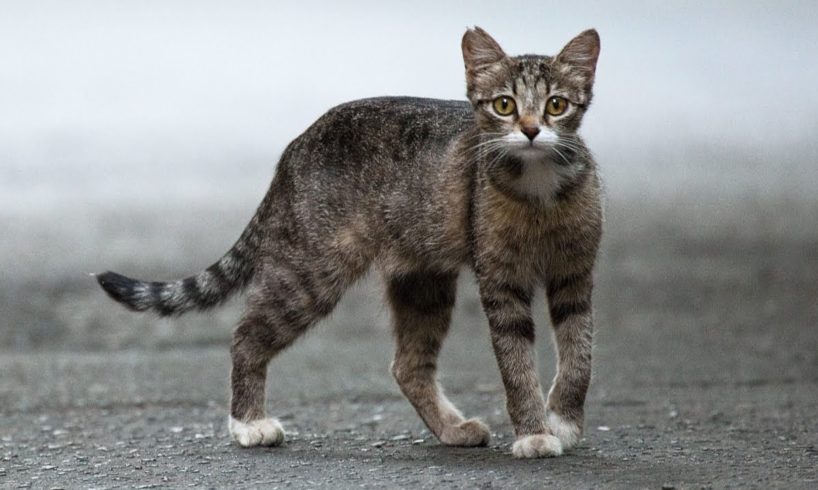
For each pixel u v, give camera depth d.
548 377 15.27
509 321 10.78
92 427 12.61
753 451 10.55
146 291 12.16
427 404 11.85
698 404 13.26
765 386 14.38
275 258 11.63
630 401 13.53
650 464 9.97
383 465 10.23
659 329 18.14
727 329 18.08
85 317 19.19
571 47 10.72
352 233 11.51
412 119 11.45
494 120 10.67
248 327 11.66
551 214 10.57
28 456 11.05
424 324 12.00
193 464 10.45
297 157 11.62
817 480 9.27
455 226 11.12
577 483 9.24
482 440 11.33
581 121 10.85
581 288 10.87
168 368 15.95
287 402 14.00
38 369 15.90
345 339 18.11
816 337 17.42
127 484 9.68
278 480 9.66
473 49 10.86
